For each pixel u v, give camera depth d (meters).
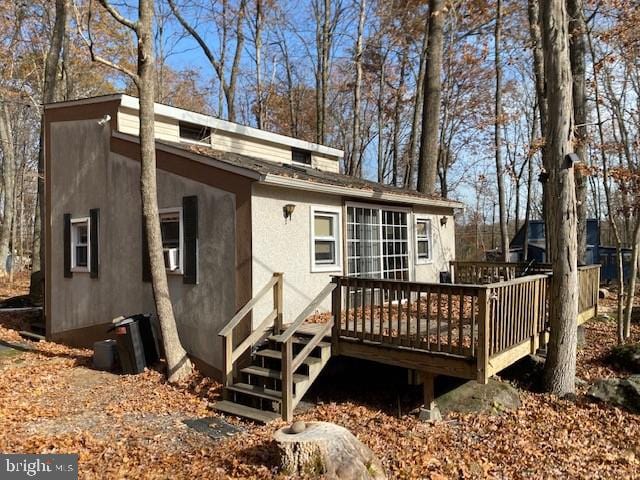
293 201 8.34
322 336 6.91
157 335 8.84
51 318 11.09
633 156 15.38
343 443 4.61
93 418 6.30
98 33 19.53
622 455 5.54
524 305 7.06
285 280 8.13
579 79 11.74
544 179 8.59
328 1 24.23
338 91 28.38
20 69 20.53
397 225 11.28
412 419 6.50
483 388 7.04
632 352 8.23
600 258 17.02
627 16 10.15
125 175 9.45
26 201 33.22
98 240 9.98
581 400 6.98
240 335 7.58
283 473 4.55
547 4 7.06
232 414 6.50
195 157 8.18
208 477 4.73
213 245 7.98
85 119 10.30
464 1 16.42
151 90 7.67
